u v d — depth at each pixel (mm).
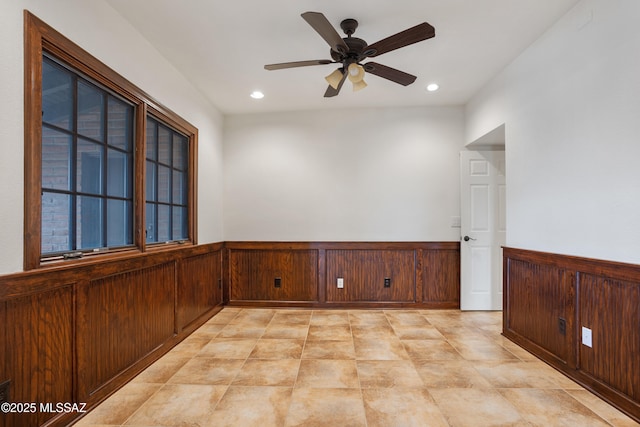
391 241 4055
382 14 2211
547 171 2449
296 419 1790
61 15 1693
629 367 1800
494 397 2002
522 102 2752
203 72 3064
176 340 2867
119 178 2277
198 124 3479
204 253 3523
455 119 4023
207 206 3707
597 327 2010
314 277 4113
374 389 2100
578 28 2125
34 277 1505
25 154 1497
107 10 2059
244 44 2590
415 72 3111
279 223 4168
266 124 4195
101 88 2072
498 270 3914
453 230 4027
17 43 1456
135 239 2377
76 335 1762
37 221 1552
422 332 3172
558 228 2336
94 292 1898
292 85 3383
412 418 1794
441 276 4031
